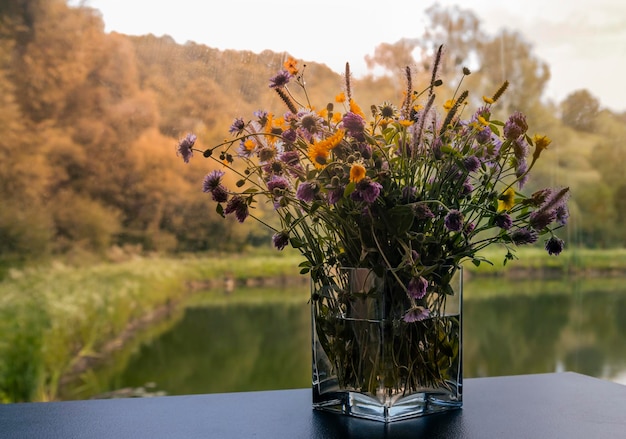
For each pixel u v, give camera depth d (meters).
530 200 0.92
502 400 1.04
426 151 0.93
